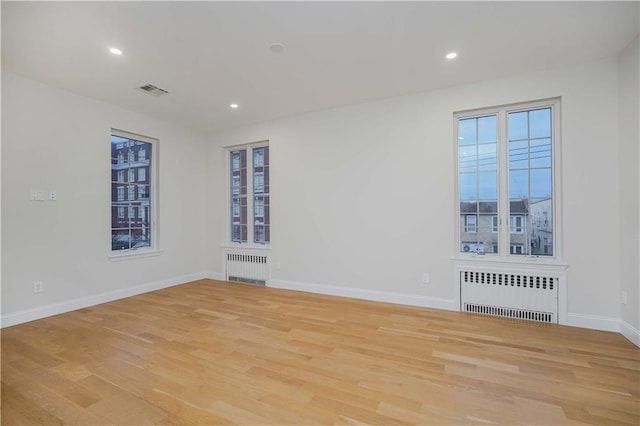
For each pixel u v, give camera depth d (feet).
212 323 10.39
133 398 6.18
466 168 11.82
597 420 5.46
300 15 7.36
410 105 12.37
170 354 8.09
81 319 10.81
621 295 9.21
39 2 6.71
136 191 14.70
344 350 8.29
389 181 12.79
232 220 17.62
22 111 10.50
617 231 9.33
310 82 11.14
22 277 10.47
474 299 11.25
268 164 16.17
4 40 8.26
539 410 5.74
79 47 8.69
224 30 7.95
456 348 8.34
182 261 16.55
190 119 15.48
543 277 10.21
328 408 5.85
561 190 10.11
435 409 5.78
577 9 7.15
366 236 13.29
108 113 13.12
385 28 7.91
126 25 7.67
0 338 9.15
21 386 6.61
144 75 10.51
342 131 13.78
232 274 16.98
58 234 11.46
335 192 13.98
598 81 9.55
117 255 13.42
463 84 11.39
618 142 9.29
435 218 11.93
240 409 5.83
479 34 8.18
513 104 10.82
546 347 8.35
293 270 15.08
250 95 12.37
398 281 12.63
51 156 11.27
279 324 10.27
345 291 13.75
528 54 9.23
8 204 10.15
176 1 6.79
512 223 11.08
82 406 5.93
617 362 7.49
